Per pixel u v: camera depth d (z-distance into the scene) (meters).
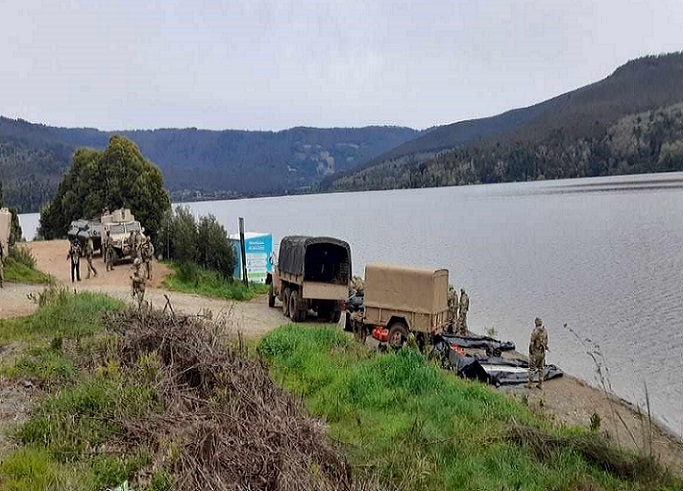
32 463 7.48
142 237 31.73
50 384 10.46
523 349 24.55
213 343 12.12
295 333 17.14
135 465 7.71
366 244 65.56
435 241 67.50
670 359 22.36
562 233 68.88
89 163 46.25
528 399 17.44
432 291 20.20
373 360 15.37
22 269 25.69
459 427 12.11
